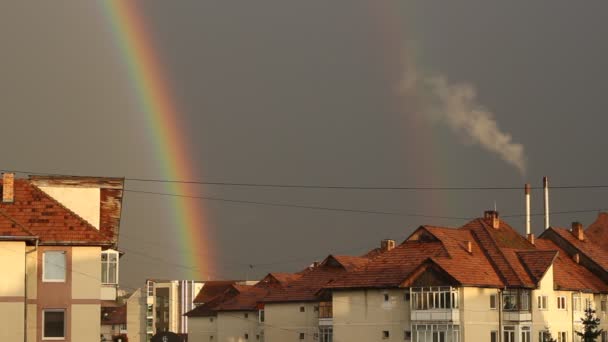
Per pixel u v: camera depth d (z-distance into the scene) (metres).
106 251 80.12
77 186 82.19
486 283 113.69
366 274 119.12
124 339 120.75
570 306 125.94
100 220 81.69
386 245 149.00
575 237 141.25
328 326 132.00
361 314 118.62
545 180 149.00
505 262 118.50
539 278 118.00
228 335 156.25
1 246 69.69
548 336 113.69
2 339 69.06
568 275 127.88
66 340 71.88
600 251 141.50
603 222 160.75
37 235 71.38
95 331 72.44
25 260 70.25
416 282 113.12
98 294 73.00
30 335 71.19
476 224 124.75
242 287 167.38
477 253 119.75
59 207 74.62
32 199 74.69
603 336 133.88
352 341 119.00
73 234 72.81
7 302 69.44
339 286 120.06
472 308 112.31
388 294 116.75
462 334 110.31
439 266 111.44
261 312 147.38
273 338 142.00
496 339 115.50
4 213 71.50
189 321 170.38
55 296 72.06
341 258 141.25
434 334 111.31
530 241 132.12
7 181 74.25
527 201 146.12
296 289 141.12
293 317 140.25
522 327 115.06
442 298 111.06
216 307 164.00
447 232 120.38
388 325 116.19
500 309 116.25
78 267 72.75
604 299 135.62
